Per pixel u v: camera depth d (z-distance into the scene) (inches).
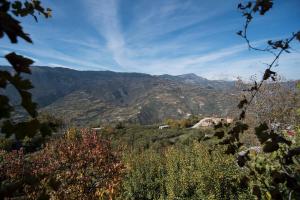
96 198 240.8
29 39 30.3
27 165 237.0
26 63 32.6
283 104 472.7
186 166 330.6
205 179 270.1
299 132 121.6
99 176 265.6
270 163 98.3
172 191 282.8
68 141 283.0
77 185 240.4
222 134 75.7
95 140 288.8
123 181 302.7
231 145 76.0
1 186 43.1
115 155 296.7
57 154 265.9
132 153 433.4
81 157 264.8
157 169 356.2
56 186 52.6
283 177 69.7
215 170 266.7
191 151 393.7
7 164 221.8
